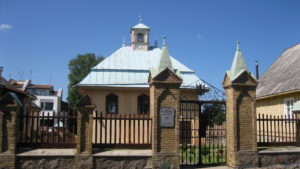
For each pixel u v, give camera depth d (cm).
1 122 1094
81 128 1133
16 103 1103
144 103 2627
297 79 1922
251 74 1270
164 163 1159
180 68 2902
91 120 1140
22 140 1203
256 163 1231
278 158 1260
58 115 1170
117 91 2619
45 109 6525
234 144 1225
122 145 1174
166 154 1162
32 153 1108
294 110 1465
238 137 1234
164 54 1216
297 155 1278
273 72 2519
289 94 1944
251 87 1262
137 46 3186
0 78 2223
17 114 1121
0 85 1905
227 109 1285
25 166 1098
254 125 1252
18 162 1097
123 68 2811
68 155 1115
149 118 1195
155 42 3309
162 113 1182
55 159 1113
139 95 2622
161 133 1173
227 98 1288
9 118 1104
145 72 2803
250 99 1262
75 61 6544
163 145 1170
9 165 1081
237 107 1245
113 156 1136
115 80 2678
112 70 2777
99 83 2633
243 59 1281
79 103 1136
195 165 1275
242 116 1247
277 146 1308
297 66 2136
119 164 1141
